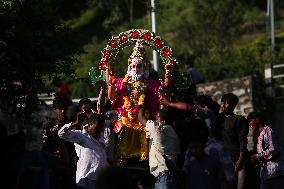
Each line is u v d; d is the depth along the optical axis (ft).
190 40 175.83
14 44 57.16
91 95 136.15
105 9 208.03
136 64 67.26
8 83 58.03
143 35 70.28
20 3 56.95
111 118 67.21
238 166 62.69
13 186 52.06
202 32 176.76
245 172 63.62
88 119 60.54
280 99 109.29
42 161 52.90
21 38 57.21
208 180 52.16
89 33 210.59
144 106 66.69
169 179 55.47
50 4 63.46
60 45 60.75
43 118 70.49
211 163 52.29
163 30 195.72
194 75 113.50
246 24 208.44
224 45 167.94
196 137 52.24
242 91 105.40
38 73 60.18
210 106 65.87
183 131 59.26
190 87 71.51
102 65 69.36
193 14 184.65
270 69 111.14
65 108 64.13
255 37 195.93
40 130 65.98
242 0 219.82
